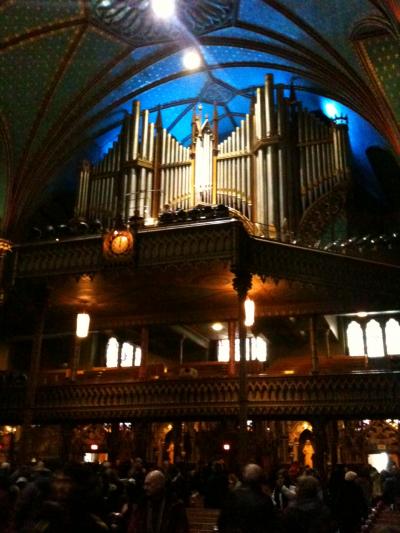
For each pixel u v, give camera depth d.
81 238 18.25
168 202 25.20
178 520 5.26
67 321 23.75
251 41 24.16
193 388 18.61
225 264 16.67
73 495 4.02
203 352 28.80
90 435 22.66
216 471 10.75
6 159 24.27
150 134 26.56
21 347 29.12
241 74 26.28
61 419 19.78
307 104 26.98
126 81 25.66
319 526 5.25
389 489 12.60
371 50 19.77
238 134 25.45
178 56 25.28
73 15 21.64
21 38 21.50
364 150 25.77
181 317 21.83
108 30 22.78
